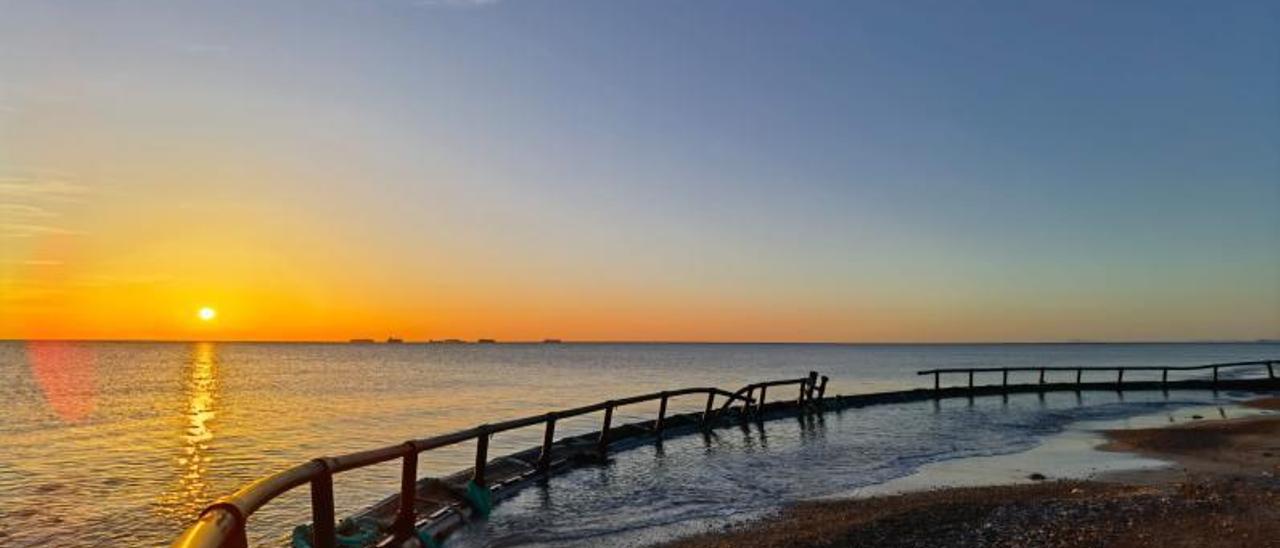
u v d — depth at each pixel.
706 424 27.81
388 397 56.34
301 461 25.14
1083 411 36.47
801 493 16.20
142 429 34.66
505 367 125.12
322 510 7.46
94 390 63.91
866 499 15.14
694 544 11.53
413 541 10.05
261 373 99.25
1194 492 14.04
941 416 34.06
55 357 172.12
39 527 15.80
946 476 18.53
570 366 131.00
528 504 14.58
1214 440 24.16
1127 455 21.72
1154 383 48.75
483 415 41.81
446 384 74.81
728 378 88.69
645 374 99.88
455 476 14.41
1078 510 12.75
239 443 29.78
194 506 17.91
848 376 91.56
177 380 80.56
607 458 20.36
